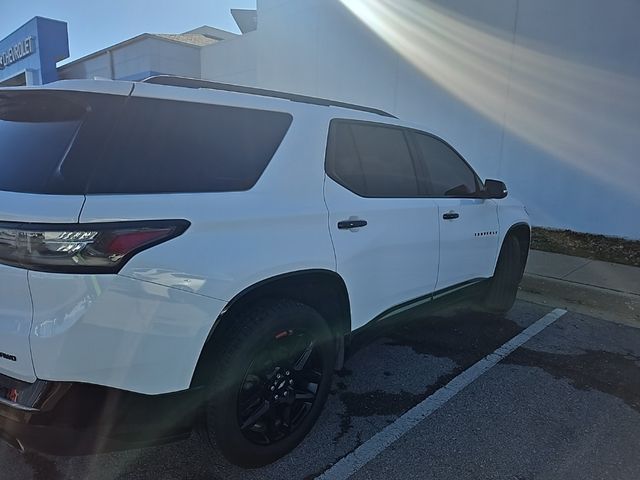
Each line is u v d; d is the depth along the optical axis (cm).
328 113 281
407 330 443
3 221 180
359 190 287
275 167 243
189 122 221
